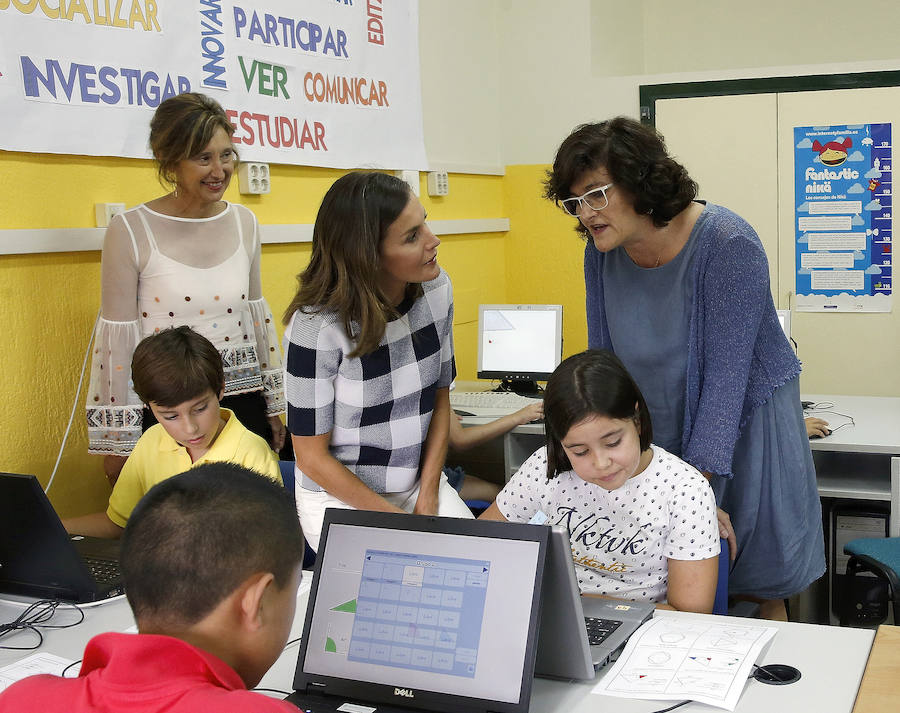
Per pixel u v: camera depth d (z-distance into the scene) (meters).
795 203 4.73
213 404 2.12
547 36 5.11
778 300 4.84
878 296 4.66
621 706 1.34
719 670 1.40
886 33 5.35
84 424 2.78
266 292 3.52
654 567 1.82
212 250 2.63
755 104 4.73
